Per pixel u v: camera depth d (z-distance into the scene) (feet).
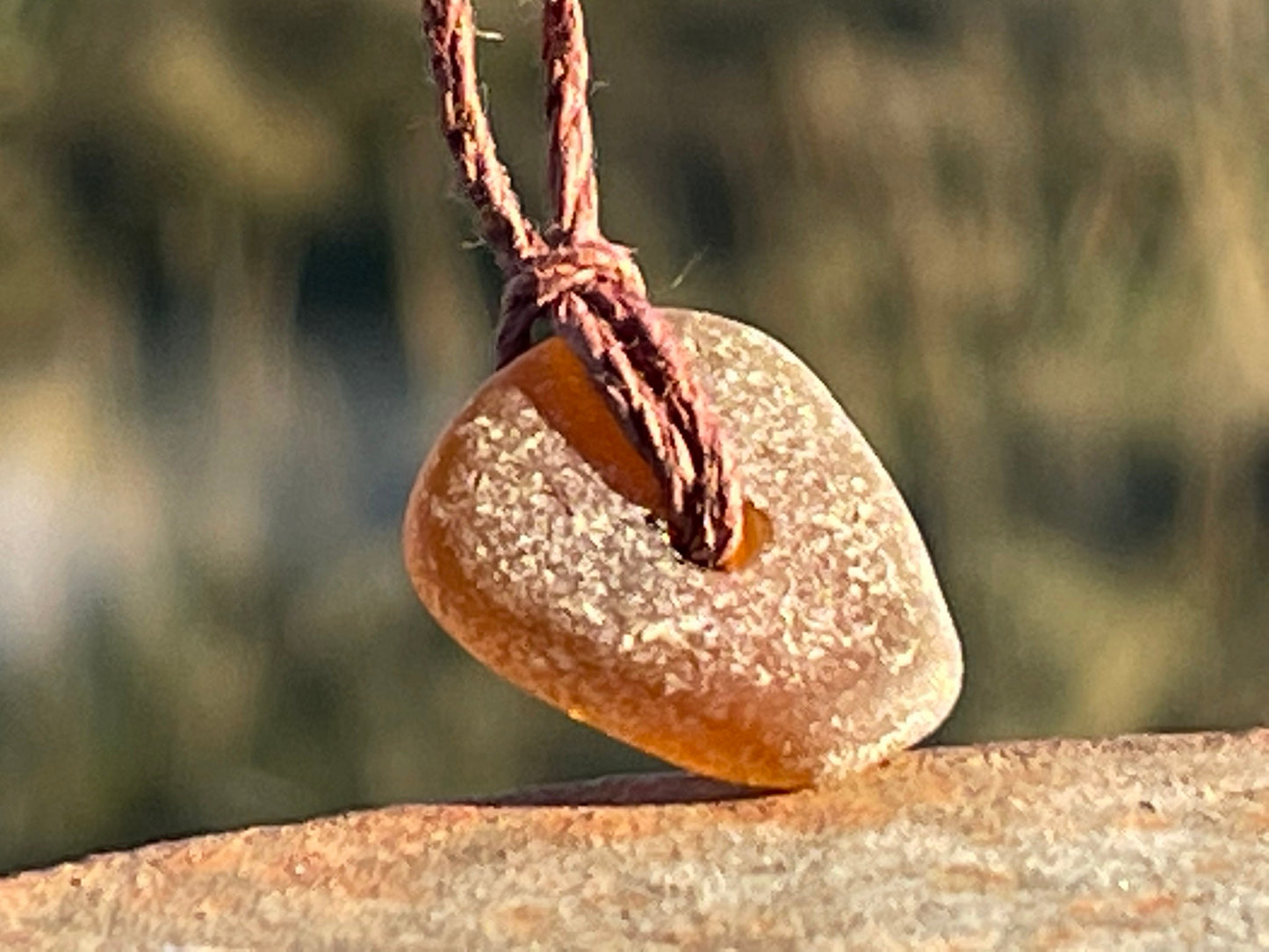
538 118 0.93
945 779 0.54
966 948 0.49
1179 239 1.02
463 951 0.50
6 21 0.94
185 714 1.02
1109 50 1.02
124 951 0.50
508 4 0.92
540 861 0.52
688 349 0.54
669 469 0.52
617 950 0.49
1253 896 0.51
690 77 1.02
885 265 1.02
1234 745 0.56
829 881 0.51
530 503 0.53
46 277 0.97
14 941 0.50
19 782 1.01
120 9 0.95
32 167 0.96
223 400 1.02
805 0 1.02
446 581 0.53
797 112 1.01
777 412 0.54
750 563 0.53
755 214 1.02
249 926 0.50
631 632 0.52
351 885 0.52
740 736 0.52
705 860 0.52
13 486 1.01
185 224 0.98
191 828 1.01
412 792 1.02
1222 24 1.02
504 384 0.53
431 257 1.00
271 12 0.97
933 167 1.02
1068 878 0.51
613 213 1.01
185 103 0.95
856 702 0.53
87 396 1.01
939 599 0.54
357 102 0.98
